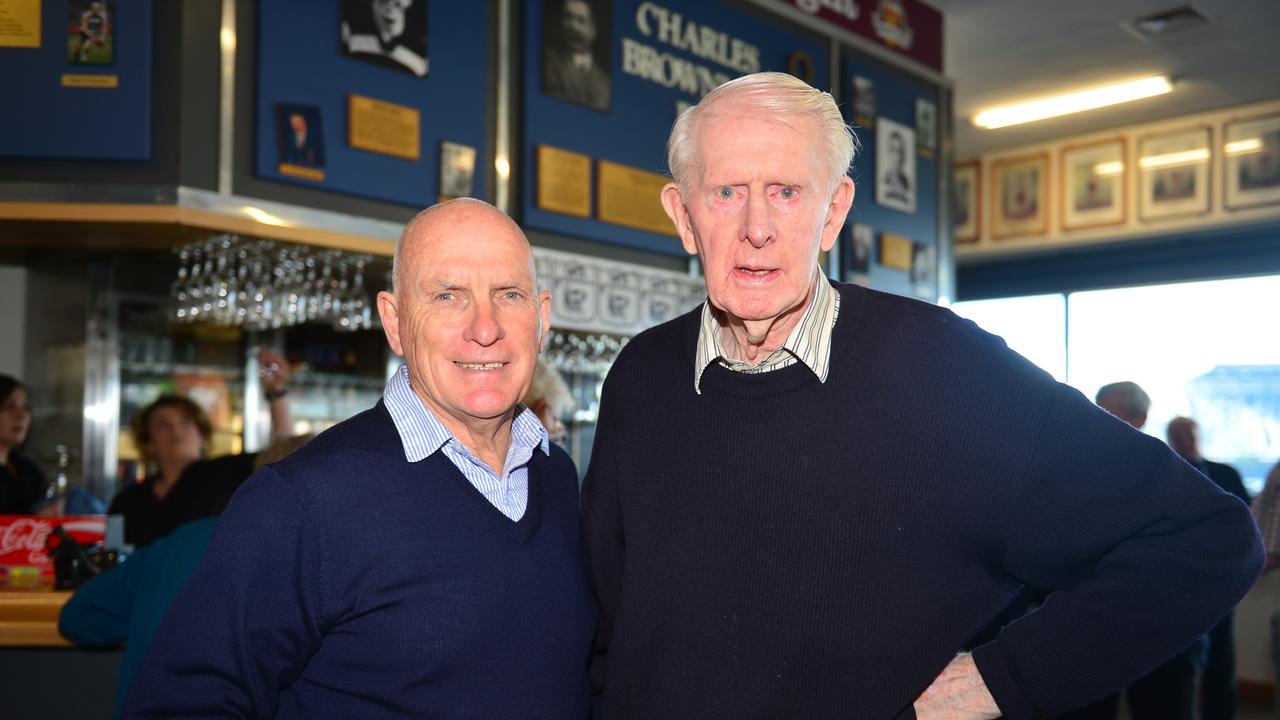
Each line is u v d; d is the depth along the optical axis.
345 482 1.19
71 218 2.68
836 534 1.17
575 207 3.61
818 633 1.16
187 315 3.10
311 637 1.18
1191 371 6.60
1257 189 5.95
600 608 1.40
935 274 5.08
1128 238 6.55
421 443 1.25
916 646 1.15
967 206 7.20
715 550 1.21
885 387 1.18
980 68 5.65
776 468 1.20
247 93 2.88
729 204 1.18
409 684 1.18
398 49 3.17
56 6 2.78
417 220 1.30
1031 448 1.12
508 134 3.46
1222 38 5.16
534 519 1.33
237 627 1.13
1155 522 1.08
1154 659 1.06
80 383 3.71
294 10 2.94
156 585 1.81
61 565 2.37
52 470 3.70
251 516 1.15
